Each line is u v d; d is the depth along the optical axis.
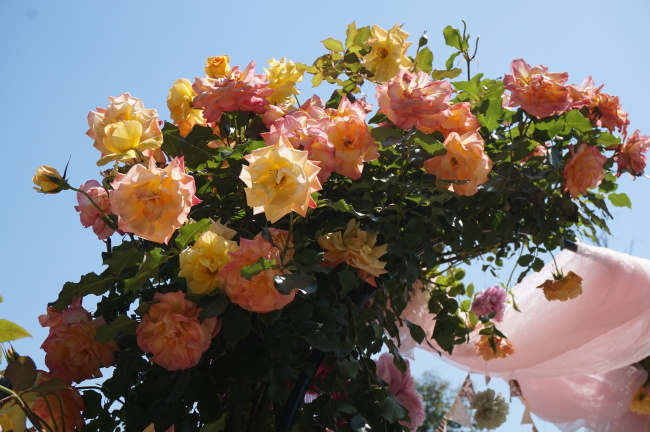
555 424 3.05
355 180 1.69
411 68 2.01
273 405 1.59
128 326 1.41
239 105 1.66
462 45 2.06
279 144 1.27
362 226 1.63
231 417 1.54
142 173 1.23
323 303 1.53
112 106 1.50
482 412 2.80
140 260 1.41
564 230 2.08
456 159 1.66
